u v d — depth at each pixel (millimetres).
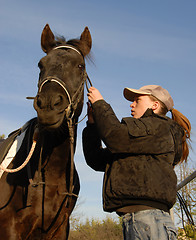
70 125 2156
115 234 8359
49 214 2328
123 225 1926
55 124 1976
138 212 1839
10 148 2566
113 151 1967
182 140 2494
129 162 1948
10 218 2250
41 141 2289
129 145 1924
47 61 2270
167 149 1976
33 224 2281
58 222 2383
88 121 2582
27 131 2568
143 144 1921
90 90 2164
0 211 2270
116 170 1969
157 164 1928
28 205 2262
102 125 1966
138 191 1837
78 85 2299
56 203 2361
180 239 4434
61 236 2469
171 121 2211
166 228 1790
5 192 2328
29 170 2303
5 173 2430
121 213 1946
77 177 3004
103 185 2096
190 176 3908
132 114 2346
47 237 2391
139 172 1895
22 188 2305
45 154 2346
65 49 2496
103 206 2035
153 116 2080
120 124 1950
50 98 1967
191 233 4230
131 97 2453
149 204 1841
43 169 2352
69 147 2385
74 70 2301
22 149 2480
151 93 2254
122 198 1881
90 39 2816
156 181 1858
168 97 2293
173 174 1935
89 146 2566
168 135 2004
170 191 1863
